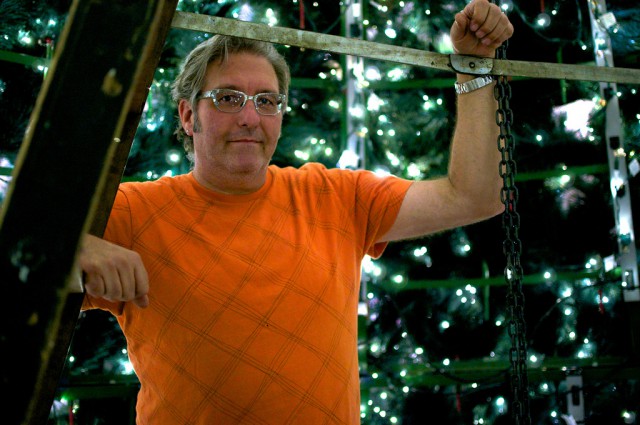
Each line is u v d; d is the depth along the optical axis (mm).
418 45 3396
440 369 3191
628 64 3223
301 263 1432
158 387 1384
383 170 3299
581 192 3297
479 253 3354
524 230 3344
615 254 3166
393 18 3420
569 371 3078
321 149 3332
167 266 1396
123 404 3025
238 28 1146
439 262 3377
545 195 3336
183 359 1354
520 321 1369
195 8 3119
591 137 3281
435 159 3369
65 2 2840
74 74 773
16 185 744
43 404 1041
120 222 1422
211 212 1468
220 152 1471
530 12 3418
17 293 730
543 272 3297
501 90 1388
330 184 1595
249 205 1495
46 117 760
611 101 3156
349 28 3357
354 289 1518
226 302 1362
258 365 1334
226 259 1400
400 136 3396
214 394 1330
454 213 1533
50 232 743
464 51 1397
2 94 2754
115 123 774
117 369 3020
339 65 3396
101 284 1144
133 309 1429
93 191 760
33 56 2836
